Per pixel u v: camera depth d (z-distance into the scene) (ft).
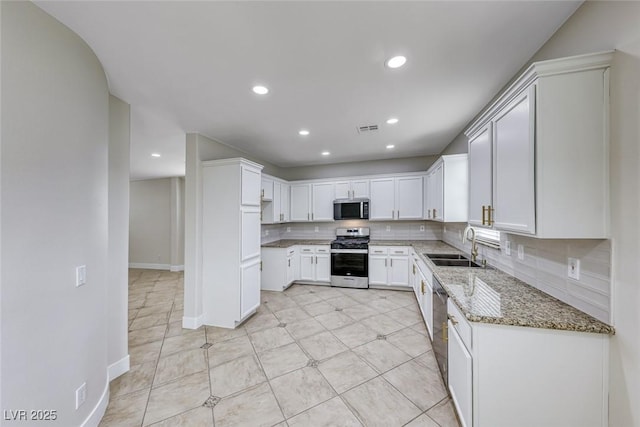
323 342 8.84
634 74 3.53
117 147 7.22
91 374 5.29
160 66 5.91
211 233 10.42
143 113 8.47
